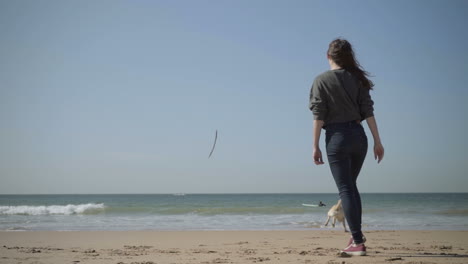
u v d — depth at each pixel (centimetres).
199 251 564
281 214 2073
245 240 818
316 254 478
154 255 509
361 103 362
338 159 358
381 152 364
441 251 487
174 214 2120
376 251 479
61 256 502
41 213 2202
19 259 470
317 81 366
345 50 368
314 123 363
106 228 1260
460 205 3588
